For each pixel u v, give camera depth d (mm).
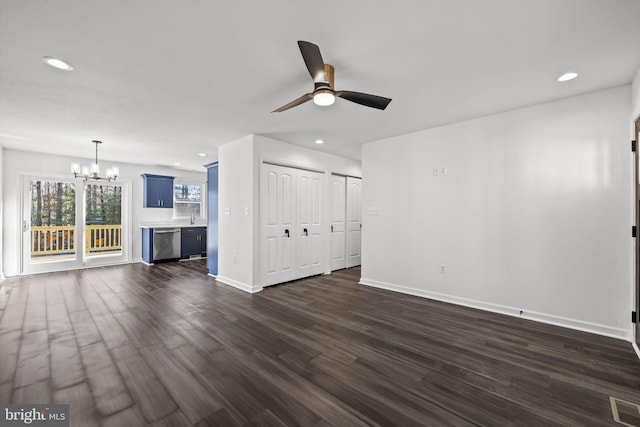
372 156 4383
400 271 4039
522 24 1682
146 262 6266
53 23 1661
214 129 3787
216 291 4062
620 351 2268
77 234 5664
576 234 2715
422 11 1570
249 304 3467
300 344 2395
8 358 2121
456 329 2711
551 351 2271
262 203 4199
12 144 4512
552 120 2834
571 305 2742
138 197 6484
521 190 3021
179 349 2291
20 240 4980
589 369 2010
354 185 5961
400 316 3059
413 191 3908
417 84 2467
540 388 1794
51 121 3420
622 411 1583
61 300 3572
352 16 1615
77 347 2305
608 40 1835
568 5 1521
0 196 4621
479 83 2455
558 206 2805
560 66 2174
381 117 3303
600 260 2602
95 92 2617
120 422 1483
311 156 4945
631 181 2455
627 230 2480
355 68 2207
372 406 1625
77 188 5645
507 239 3115
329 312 3188
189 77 2344
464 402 1661
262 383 1839
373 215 4367
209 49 1949
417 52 1986
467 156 3406
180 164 6406
